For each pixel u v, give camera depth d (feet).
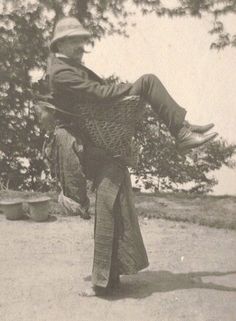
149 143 50.16
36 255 17.98
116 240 13.82
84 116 13.07
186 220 24.38
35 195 29.40
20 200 25.40
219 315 12.31
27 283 14.97
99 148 13.48
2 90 44.60
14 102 45.19
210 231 22.31
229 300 13.37
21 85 44.62
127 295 13.93
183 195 31.32
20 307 13.20
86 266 16.65
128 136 13.33
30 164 48.80
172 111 12.60
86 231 21.86
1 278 15.42
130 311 12.79
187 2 31.50
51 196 28.96
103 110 12.98
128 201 13.82
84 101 12.92
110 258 13.57
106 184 13.43
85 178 13.73
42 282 15.03
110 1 35.29
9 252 18.40
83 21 36.06
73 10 36.35
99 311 12.85
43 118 13.69
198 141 12.30
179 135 12.53
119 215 13.71
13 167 48.67
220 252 18.49
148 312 12.71
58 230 22.00
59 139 13.48
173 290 14.25
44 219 23.73
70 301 13.55
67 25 13.02
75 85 12.64
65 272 15.99
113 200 13.42
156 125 49.75
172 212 25.50
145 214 25.39
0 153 48.01
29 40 42.73
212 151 47.55
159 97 12.62
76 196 13.74
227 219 23.63
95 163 13.65
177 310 12.76
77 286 14.69
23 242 19.88
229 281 15.01
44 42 42.68
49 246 19.27
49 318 12.50
